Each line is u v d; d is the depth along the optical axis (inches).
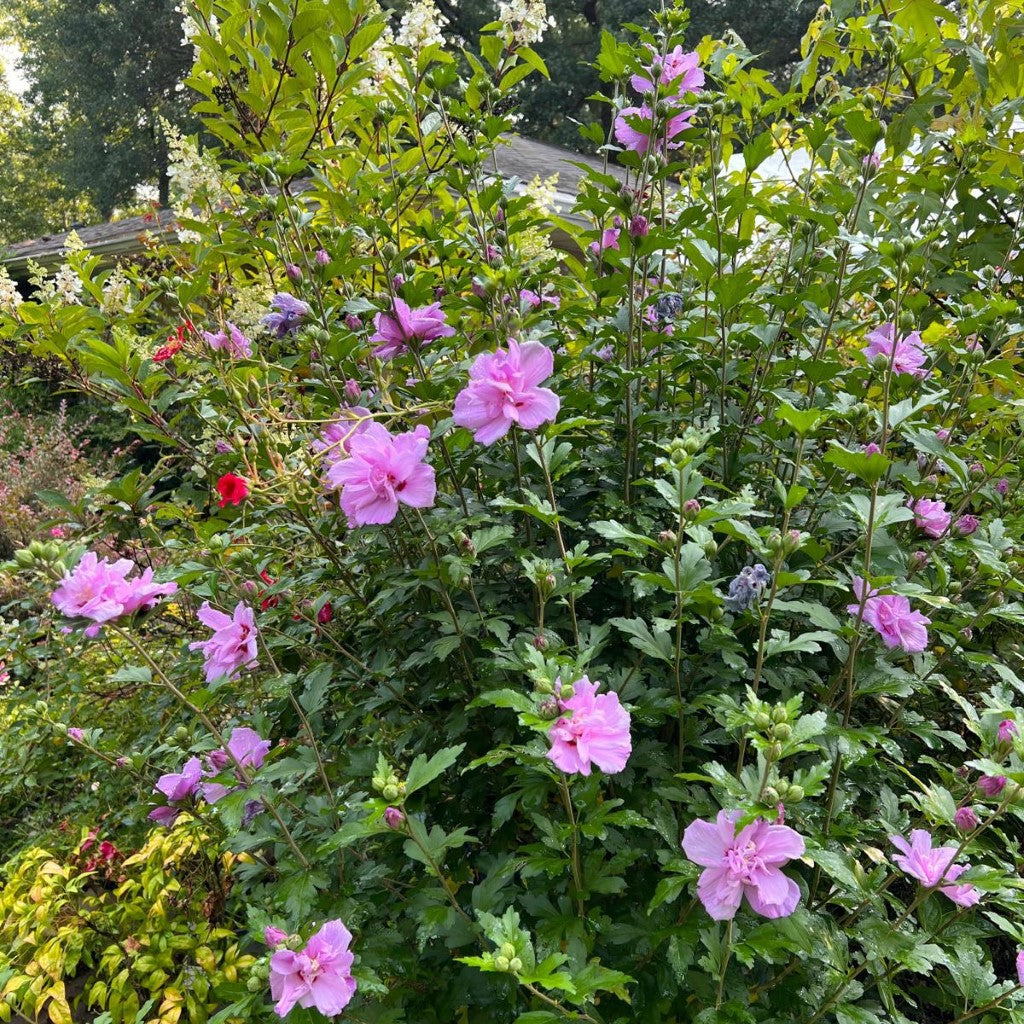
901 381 90.3
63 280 124.6
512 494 90.0
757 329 95.0
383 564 94.7
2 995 102.6
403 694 86.8
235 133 136.9
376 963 64.0
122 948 104.1
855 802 80.7
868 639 74.0
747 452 99.2
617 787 76.9
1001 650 93.2
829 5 118.8
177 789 79.1
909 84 127.2
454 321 102.1
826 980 60.4
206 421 102.0
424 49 110.7
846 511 85.4
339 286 128.1
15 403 380.5
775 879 49.7
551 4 764.0
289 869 68.8
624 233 87.2
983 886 53.2
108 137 888.3
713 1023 54.0
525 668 64.9
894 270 76.9
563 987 45.8
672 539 65.2
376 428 68.9
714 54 105.6
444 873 76.7
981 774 69.7
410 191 125.6
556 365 99.3
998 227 120.1
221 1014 58.9
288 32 124.4
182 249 144.3
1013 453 90.6
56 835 134.4
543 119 776.9
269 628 96.8
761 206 96.6
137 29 840.3
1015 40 126.0
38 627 148.8
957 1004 71.2
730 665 68.2
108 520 99.4
